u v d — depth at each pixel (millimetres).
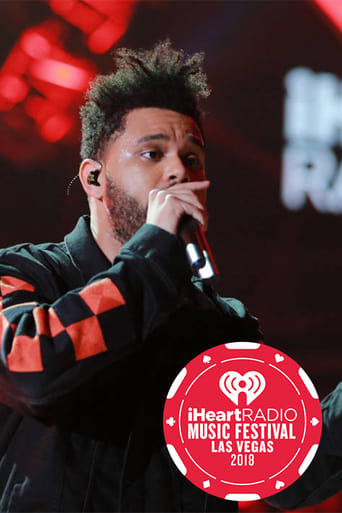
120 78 2664
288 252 18891
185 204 2318
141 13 15820
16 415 2344
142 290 2227
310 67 17344
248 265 19047
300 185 17938
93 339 2137
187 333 2561
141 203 2498
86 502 2197
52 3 14930
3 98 15344
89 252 2564
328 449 2590
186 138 2570
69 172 15953
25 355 2115
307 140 17594
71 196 3053
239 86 17516
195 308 2615
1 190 16359
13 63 15164
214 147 18062
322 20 17016
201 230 2322
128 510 2225
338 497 9039
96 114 2662
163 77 2648
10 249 2510
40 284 2428
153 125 2543
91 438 2275
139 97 2590
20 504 2193
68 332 2127
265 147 17844
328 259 18844
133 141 2539
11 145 15789
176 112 2598
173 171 2490
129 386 2367
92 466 2242
